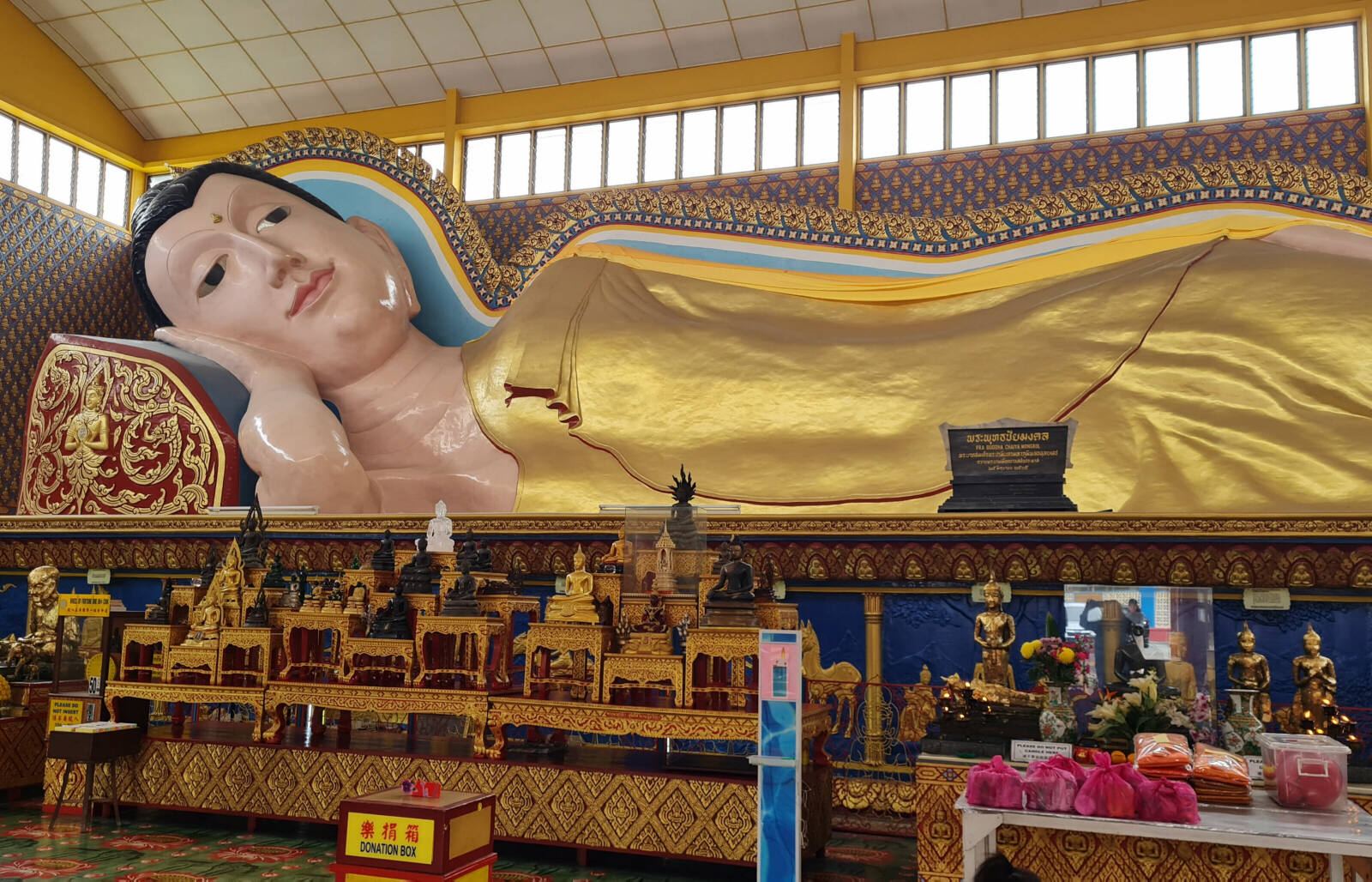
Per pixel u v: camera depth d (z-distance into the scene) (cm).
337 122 1329
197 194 1045
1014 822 364
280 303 983
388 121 1309
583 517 725
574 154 1255
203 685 574
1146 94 1054
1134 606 433
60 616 621
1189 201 952
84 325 1273
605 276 985
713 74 1195
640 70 1215
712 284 967
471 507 899
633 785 486
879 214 1034
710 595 493
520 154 1273
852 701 629
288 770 547
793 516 675
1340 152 970
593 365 891
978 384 796
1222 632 609
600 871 490
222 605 587
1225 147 1007
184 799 562
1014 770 379
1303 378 725
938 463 764
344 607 575
